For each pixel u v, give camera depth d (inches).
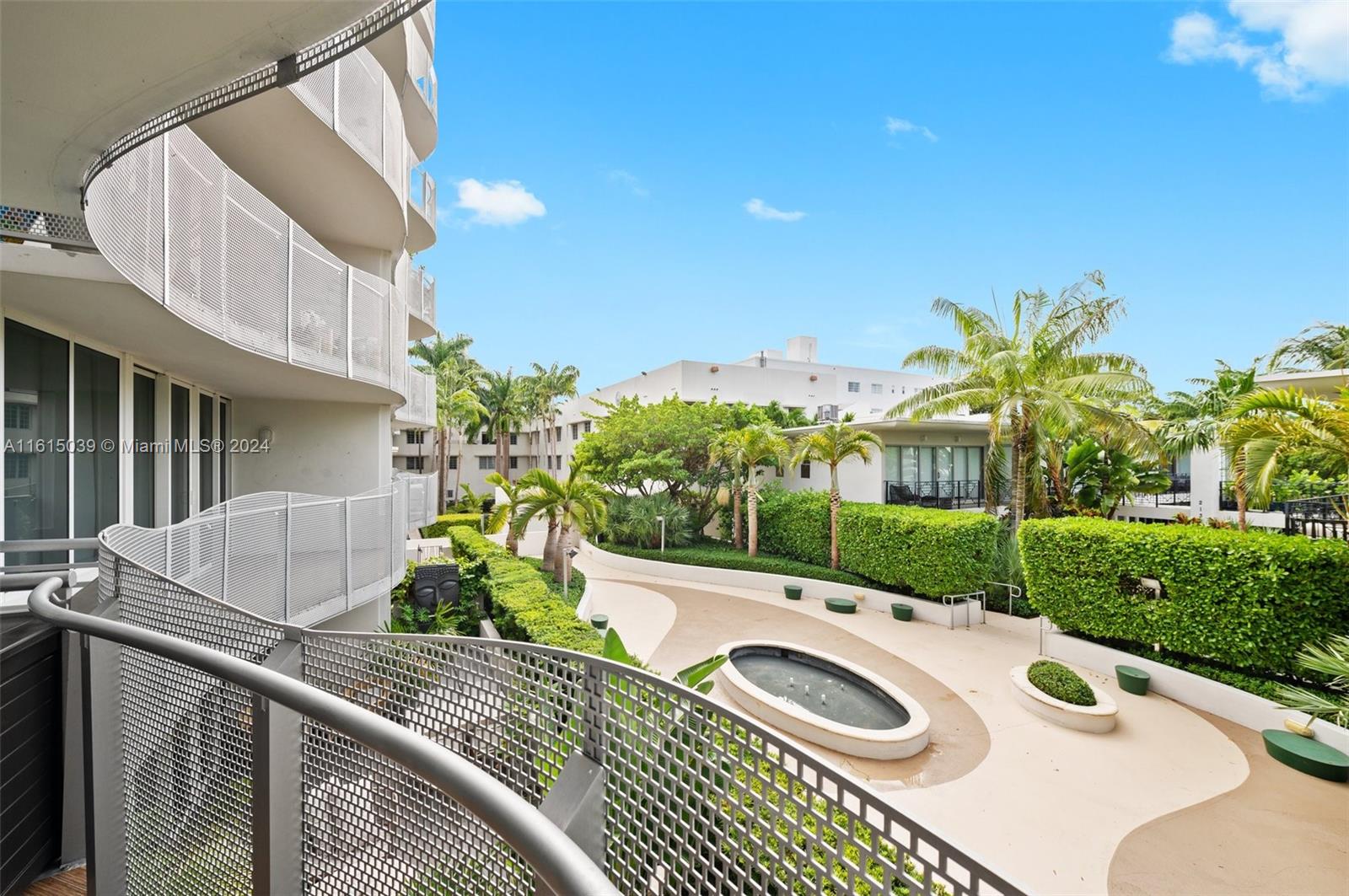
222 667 65.3
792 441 892.0
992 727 356.8
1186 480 921.5
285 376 301.7
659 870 64.2
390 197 366.6
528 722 79.9
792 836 54.9
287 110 272.8
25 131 112.8
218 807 82.3
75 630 86.7
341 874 75.0
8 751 113.8
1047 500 704.4
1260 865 234.5
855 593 645.3
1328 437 369.1
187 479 316.8
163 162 179.3
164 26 85.6
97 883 97.3
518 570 543.8
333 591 276.2
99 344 230.4
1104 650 441.7
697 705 63.8
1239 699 356.2
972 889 42.3
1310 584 340.2
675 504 919.7
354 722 51.8
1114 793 285.0
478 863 60.9
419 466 1724.9
